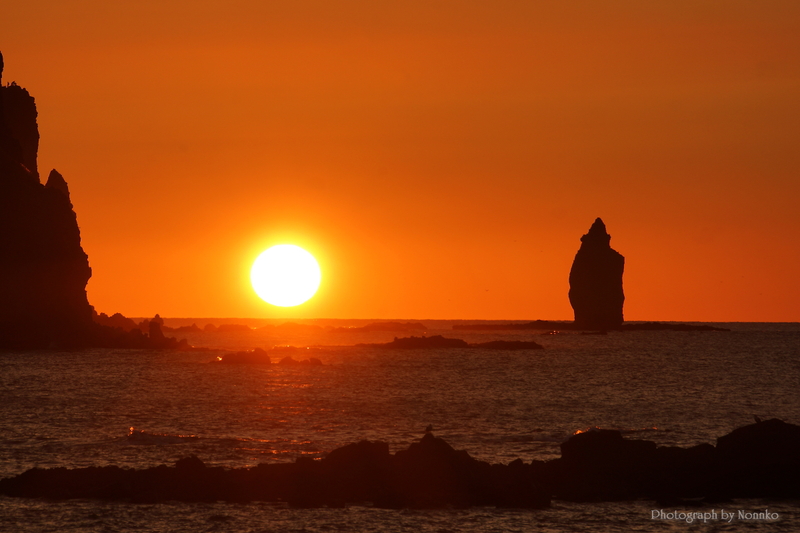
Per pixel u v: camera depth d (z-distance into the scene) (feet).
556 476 554.05
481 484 530.27
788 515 501.15
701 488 542.57
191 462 548.72
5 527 468.75
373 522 482.28
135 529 467.52
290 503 512.63
